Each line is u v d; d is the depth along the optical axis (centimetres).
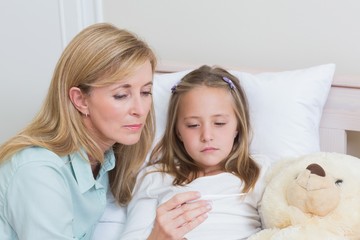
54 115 109
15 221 101
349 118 145
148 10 177
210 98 127
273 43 163
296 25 159
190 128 129
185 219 100
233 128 129
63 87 106
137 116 106
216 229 120
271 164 128
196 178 131
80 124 108
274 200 108
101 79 102
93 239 128
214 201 123
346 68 156
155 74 155
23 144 104
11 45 200
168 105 142
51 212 99
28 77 202
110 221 132
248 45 166
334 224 99
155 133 133
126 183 131
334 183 100
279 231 102
